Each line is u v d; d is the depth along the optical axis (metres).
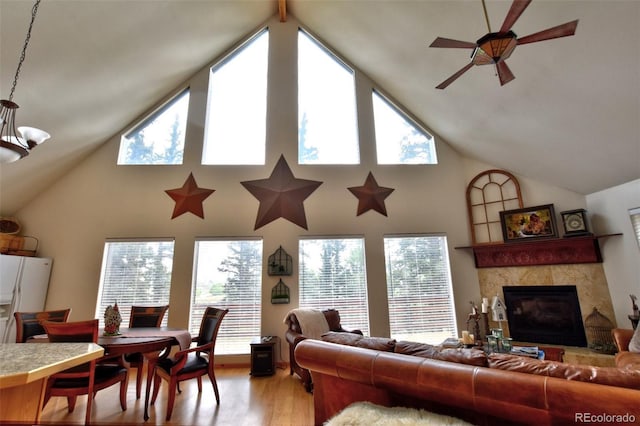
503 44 2.20
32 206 4.62
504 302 4.60
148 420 2.59
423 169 5.22
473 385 1.52
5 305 3.81
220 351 4.32
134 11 3.60
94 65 3.77
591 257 4.11
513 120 3.99
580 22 2.54
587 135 3.52
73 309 4.32
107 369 2.66
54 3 2.96
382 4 3.92
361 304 4.64
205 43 4.96
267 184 4.90
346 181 5.03
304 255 4.73
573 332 4.09
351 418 1.66
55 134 4.11
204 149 5.06
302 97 5.51
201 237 4.63
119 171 4.82
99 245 4.54
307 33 5.73
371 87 5.58
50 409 2.78
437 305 4.75
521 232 4.56
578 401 1.29
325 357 2.12
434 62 4.09
